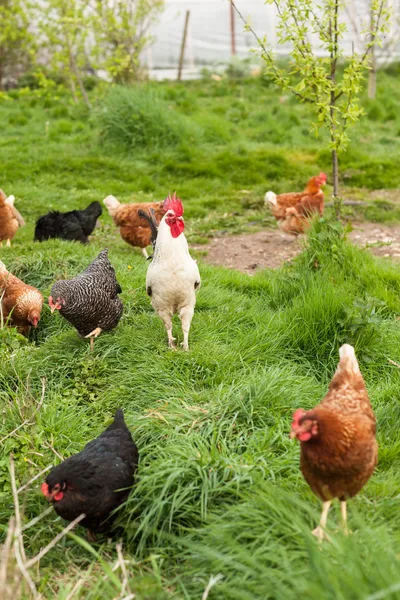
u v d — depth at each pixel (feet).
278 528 12.35
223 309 23.82
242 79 75.61
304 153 50.55
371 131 57.21
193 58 85.81
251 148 51.24
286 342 21.16
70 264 27.78
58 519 14.87
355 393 12.93
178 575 12.47
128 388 18.67
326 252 25.22
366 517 12.67
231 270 28.78
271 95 68.64
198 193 43.19
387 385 18.78
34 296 22.93
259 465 14.40
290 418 16.72
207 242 35.14
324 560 10.32
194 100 63.87
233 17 83.51
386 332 21.75
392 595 9.39
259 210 40.22
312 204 32.83
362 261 25.80
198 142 51.37
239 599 11.32
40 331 23.75
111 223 38.27
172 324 22.13
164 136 49.85
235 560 11.98
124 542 14.35
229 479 14.20
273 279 25.77
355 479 12.27
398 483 14.12
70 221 32.35
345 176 45.73
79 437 16.90
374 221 38.11
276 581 10.69
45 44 62.85
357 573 9.92
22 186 43.16
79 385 19.19
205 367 19.35
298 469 14.61
